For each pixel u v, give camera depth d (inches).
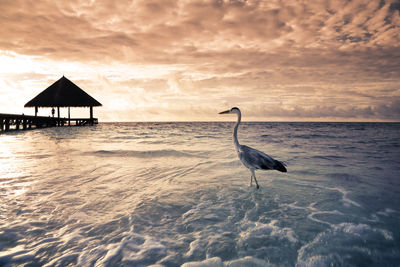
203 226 132.0
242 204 166.4
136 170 272.2
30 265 93.9
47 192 185.8
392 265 97.7
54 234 119.6
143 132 1112.8
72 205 159.3
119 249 106.7
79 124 1733.5
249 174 257.6
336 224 135.0
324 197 181.8
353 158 364.5
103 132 1080.8
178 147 492.4
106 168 279.0
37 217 138.8
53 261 97.0
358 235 122.1
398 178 239.8
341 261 100.1
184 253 105.0
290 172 267.6
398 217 144.9
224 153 403.9
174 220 139.0
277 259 101.4
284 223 136.3
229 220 140.1
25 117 1139.3
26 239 113.6
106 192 189.3
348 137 856.9
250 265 97.0
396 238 119.0
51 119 1482.5
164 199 174.9
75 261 97.3
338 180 232.4
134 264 96.0
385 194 189.2
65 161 319.3
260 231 126.4
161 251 106.1
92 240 114.3
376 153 424.8
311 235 122.2
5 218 136.6
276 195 186.2
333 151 449.4
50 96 1433.3
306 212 152.6
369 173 262.1
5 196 174.1
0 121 937.5
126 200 171.6
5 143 554.9
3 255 99.9
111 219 138.6
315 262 99.3
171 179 234.2
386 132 1280.8
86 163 307.3
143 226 130.3
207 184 217.0
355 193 191.3
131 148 466.6
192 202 169.5
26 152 399.2
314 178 240.8
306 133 1083.3
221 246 111.0
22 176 234.5
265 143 597.9
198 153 402.9
